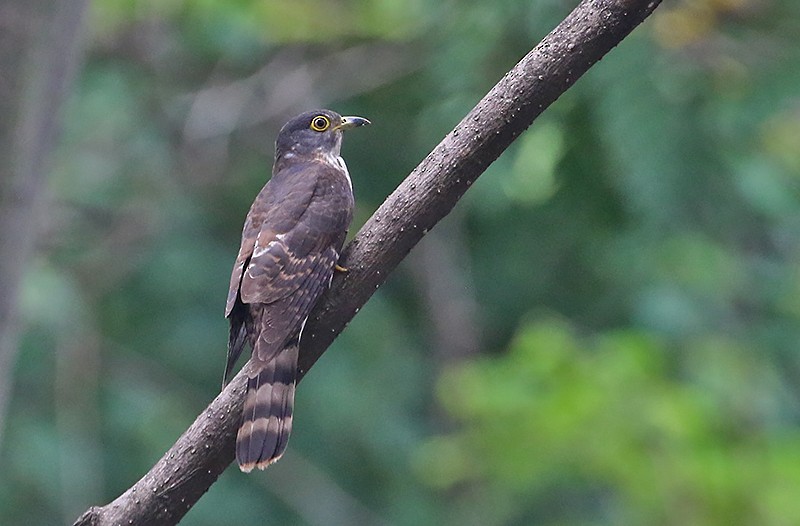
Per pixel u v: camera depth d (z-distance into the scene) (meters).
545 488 12.73
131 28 16.17
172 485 6.65
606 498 13.33
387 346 16.09
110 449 15.40
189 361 15.83
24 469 14.82
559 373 12.07
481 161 6.55
